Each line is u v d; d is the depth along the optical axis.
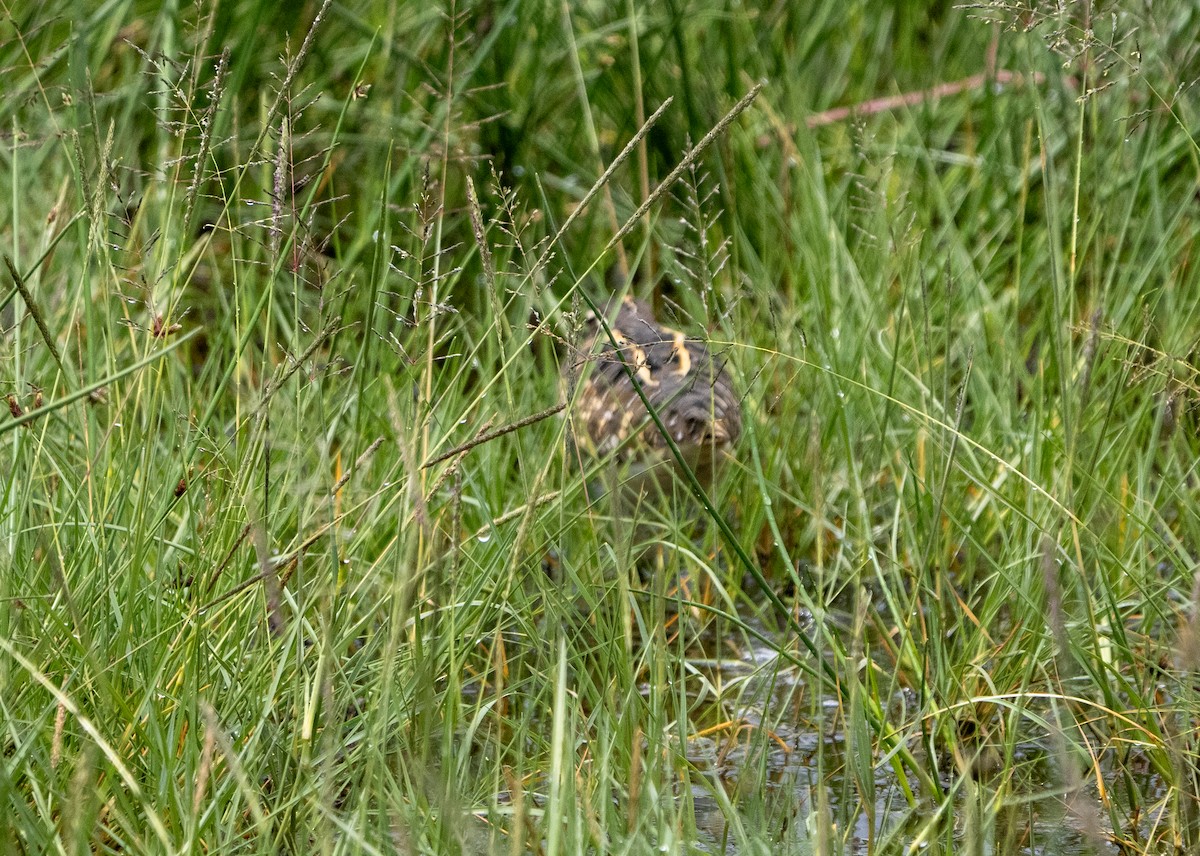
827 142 12.53
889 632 7.63
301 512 5.61
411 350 8.51
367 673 6.17
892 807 5.97
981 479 6.91
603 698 5.93
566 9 10.58
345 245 10.73
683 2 11.70
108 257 6.11
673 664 6.75
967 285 9.97
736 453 8.72
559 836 4.61
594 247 11.31
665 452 8.27
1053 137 10.81
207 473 6.23
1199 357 8.06
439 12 10.42
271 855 4.64
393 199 10.38
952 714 6.26
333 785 5.47
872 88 12.78
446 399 7.72
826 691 7.21
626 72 11.62
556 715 4.75
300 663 5.34
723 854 5.09
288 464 6.61
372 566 6.11
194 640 5.19
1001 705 6.50
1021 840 5.68
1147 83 8.64
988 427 8.66
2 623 5.34
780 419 8.98
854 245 10.77
